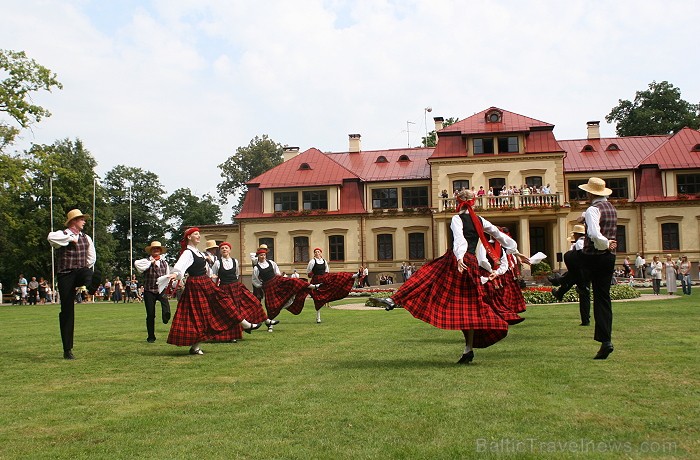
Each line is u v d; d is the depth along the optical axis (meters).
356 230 48.81
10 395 6.52
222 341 11.50
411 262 48.34
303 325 15.45
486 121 46.81
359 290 36.38
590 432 4.48
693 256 44.88
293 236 49.38
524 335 10.75
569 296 22.25
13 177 32.16
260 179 50.50
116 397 6.32
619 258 46.06
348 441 4.48
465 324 7.44
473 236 7.92
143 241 75.62
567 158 48.53
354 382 6.65
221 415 5.38
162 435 4.81
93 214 59.75
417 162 51.09
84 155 61.38
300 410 5.44
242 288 12.10
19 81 31.92
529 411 5.10
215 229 51.25
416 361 8.12
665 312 15.09
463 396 5.72
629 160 47.41
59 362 9.07
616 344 8.99
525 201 43.31
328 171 50.22
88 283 9.88
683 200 44.94
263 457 4.20
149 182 76.31
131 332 14.59
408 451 4.20
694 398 5.39
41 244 56.03
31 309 30.16
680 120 64.56
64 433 4.96
